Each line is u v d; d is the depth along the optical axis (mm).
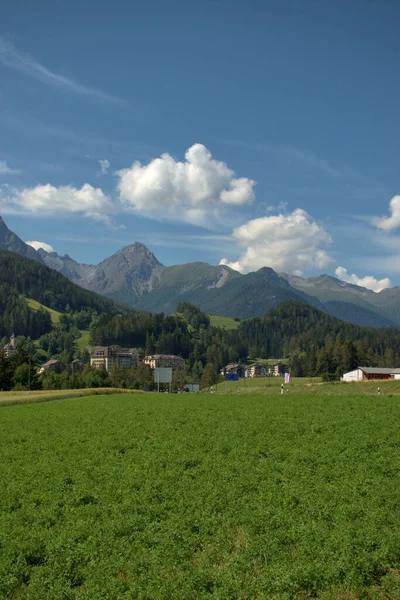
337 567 11234
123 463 23969
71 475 21641
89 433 35219
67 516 16125
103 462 24562
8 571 12305
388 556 12094
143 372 191375
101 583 11422
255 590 10828
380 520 14125
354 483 18172
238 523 14859
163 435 32688
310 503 16016
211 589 11078
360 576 11086
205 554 12727
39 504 17953
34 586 11508
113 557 12664
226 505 16453
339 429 31984
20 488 19531
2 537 14375
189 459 23859
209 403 57906
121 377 180750
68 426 39562
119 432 34844
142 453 26484
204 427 35688
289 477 20203
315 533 13258
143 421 41156
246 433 31781
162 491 18453
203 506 16344
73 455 26656
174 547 12961
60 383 148375
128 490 18562
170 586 10977
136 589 10906
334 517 14492
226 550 13031
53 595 10984
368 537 12680
